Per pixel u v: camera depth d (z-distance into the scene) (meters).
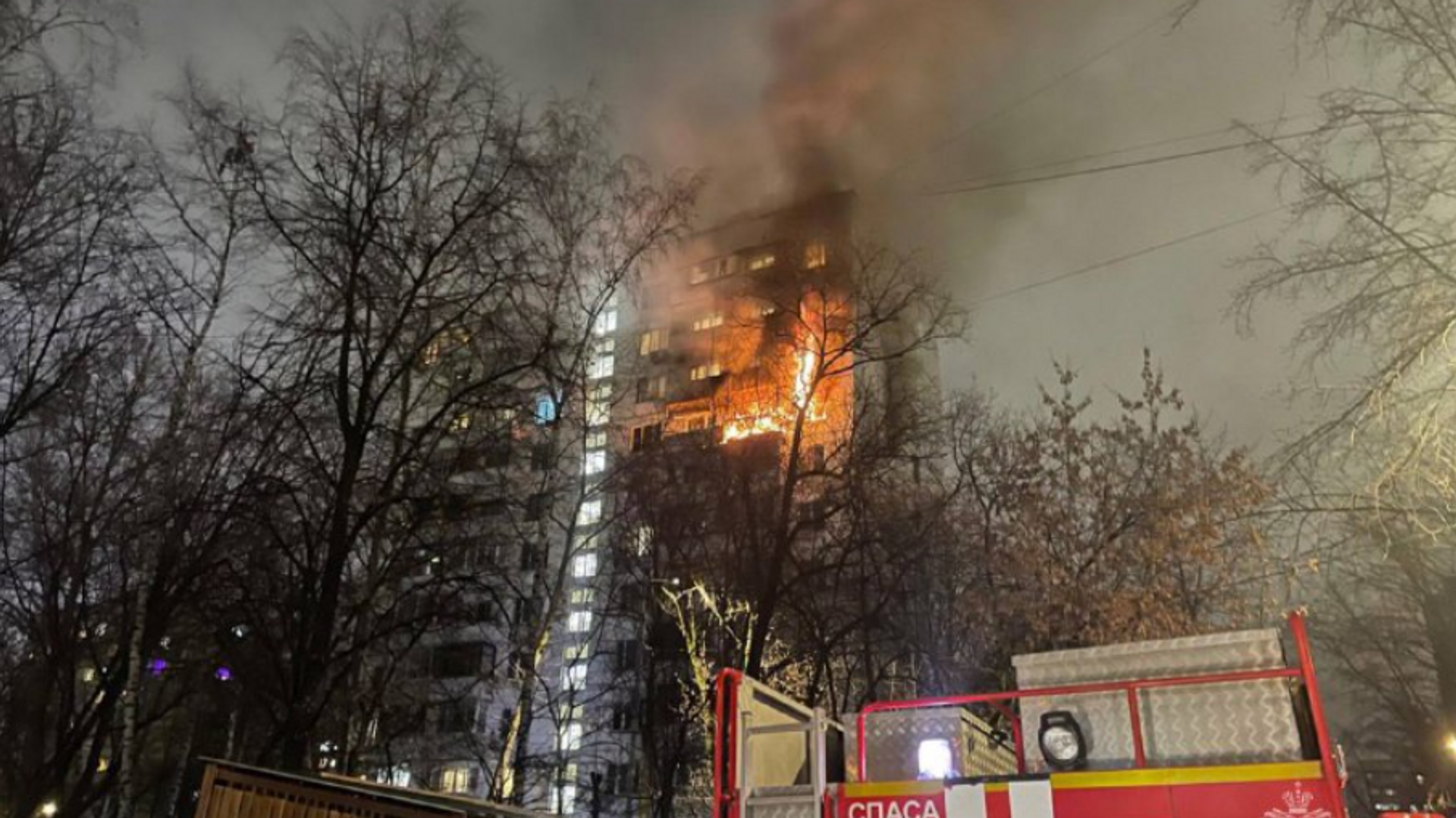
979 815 5.58
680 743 30.25
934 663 25.08
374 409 16.97
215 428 16.66
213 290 17.11
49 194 14.23
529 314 19.23
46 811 16.94
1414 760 34.28
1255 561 19.70
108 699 16.61
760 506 28.44
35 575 17.95
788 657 26.48
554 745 36.31
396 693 27.11
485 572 20.77
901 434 26.56
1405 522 11.02
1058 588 21.08
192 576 15.84
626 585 34.62
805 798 6.14
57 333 15.06
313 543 16.48
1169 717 5.85
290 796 8.03
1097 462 22.80
